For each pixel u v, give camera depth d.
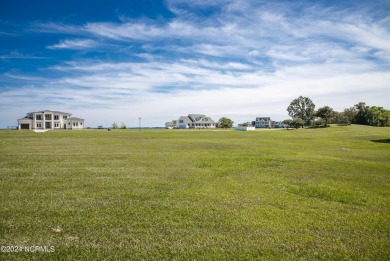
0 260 5.44
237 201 9.71
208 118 169.88
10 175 13.70
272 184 12.64
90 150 26.48
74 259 5.56
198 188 11.61
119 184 12.08
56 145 31.78
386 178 14.61
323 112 114.12
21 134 54.75
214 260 5.61
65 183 12.11
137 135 57.31
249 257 5.74
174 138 49.06
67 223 7.39
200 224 7.47
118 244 6.25
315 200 10.05
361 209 9.07
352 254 5.96
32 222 7.41
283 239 6.63
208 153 25.22
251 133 73.00
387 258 5.82
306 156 24.00
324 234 6.97
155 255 5.78
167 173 15.00
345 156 25.16
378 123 119.00
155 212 8.38
